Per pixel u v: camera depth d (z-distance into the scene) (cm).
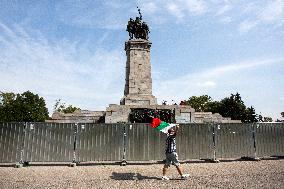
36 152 1384
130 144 1460
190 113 2650
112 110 2583
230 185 823
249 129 1606
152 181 924
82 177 1011
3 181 932
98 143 1440
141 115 2572
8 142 1375
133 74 3009
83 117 2778
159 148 1478
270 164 1320
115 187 823
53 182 910
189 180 931
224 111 5700
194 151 1502
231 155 1548
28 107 6172
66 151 1408
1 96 6569
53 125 1424
